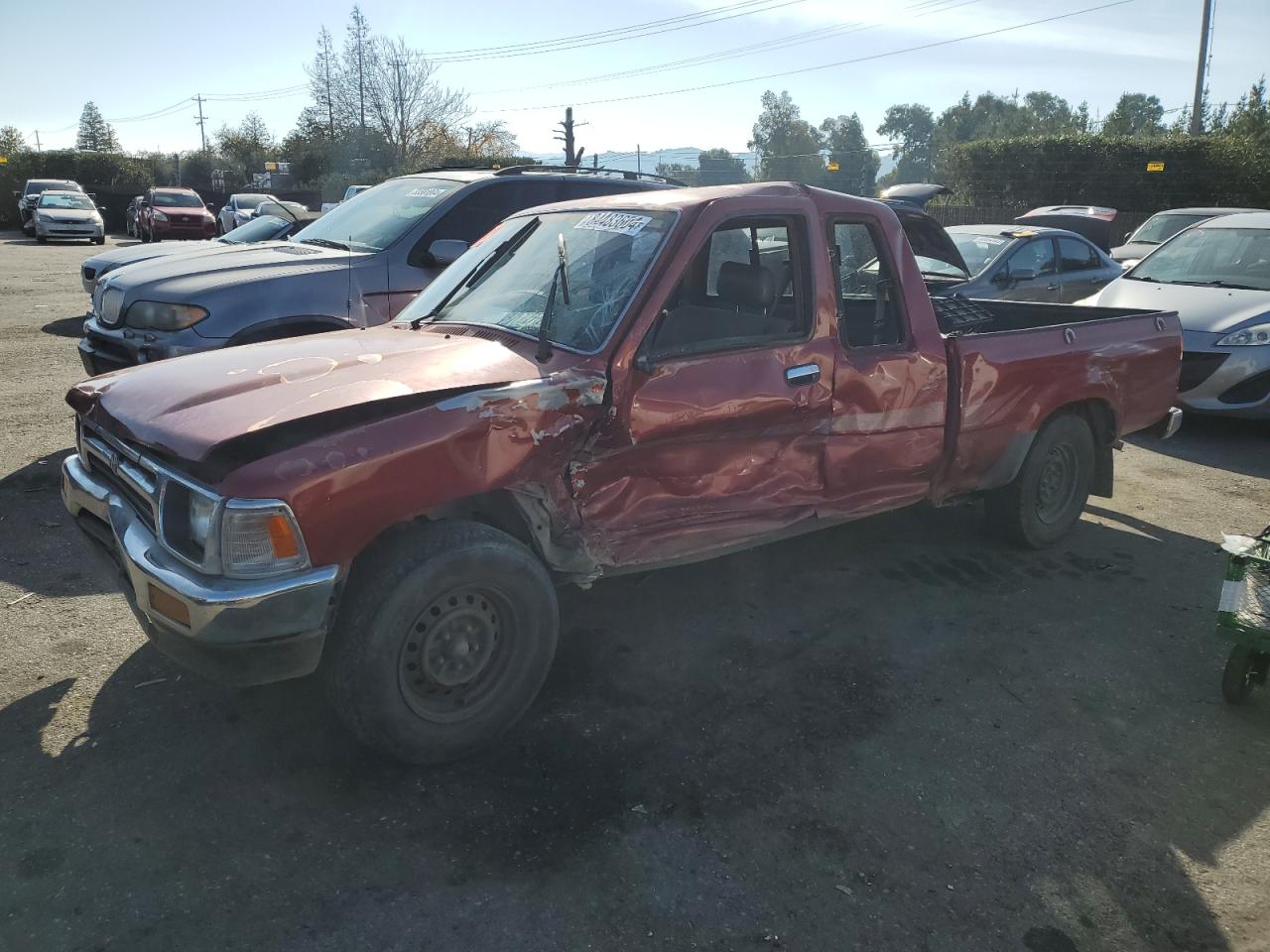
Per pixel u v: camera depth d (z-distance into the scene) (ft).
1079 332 16.35
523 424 10.10
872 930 8.16
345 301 20.29
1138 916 8.42
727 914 8.30
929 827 9.52
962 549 17.04
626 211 12.82
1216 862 9.14
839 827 9.48
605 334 11.09
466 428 9.70
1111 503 20.18
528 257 13.35
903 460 14.17
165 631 9.25
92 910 8.10
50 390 27.02
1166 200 92.12
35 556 15.30
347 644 9.43
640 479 11.47
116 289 20.04
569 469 10.74
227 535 8.79
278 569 8.88
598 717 11.33
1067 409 16.66
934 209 101.86
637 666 12.56
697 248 11.73
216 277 19.52
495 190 22.93
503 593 10.28
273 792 9.75
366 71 165.89
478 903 8.33
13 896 8.21
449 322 12.91
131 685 11.64
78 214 95.40
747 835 9.32
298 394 9.84
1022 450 15.62
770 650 13.11
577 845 9.11
